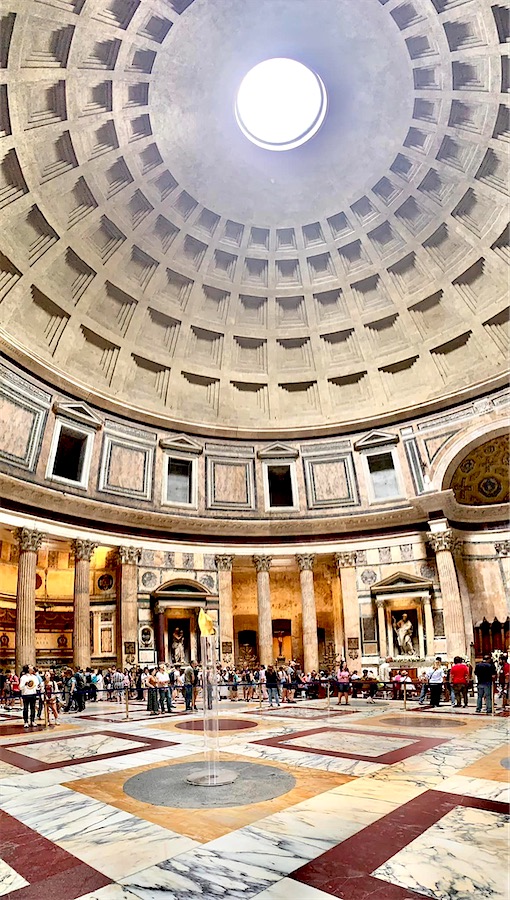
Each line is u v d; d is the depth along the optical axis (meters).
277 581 29.72
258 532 27.23
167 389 27.39
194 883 4.15
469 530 25.94
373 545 26.50
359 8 19.92
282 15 20.48
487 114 20.89
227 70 21.88
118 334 25.62
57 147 20.19
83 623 22.06
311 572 26.83
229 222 26.19
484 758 8.34
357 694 21.48
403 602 25.02
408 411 26.69
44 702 14.47
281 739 10.58
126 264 24.89
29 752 9.86
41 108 18.94
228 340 28.55
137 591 24.20
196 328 27.81
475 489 26.56
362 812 5.73
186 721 14.02
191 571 25.84
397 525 26.28
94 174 21.67
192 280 26.91
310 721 13.41
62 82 18.77
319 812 5.77
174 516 25.70
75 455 23.95
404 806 5.93
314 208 26.09
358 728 11.91
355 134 23.72
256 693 21.53
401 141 23.16
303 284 28.00
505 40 18.86
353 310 27.98
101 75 19.50
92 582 25.67
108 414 25.03
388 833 5.10
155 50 20.02
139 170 22.83
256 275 27.92
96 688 19.81
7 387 20.64
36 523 21.38
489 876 4.16
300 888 4.03
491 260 24.11
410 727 11.93
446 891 3.93
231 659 25.34
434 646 23.94
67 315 23.64
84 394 23.92
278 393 29.27
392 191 24.77
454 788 6.61
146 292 25.88
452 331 26.09
